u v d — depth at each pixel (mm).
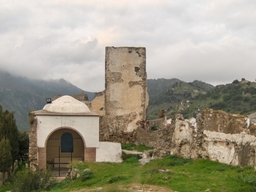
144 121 29391
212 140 16703
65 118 21562
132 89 29672
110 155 21734
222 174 13984
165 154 19891
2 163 21406
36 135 21125
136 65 29781
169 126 20500
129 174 15469
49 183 16938
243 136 14547
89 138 21719
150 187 12523
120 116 29422
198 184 12352
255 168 13289
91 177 16328
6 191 17984
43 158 21016
